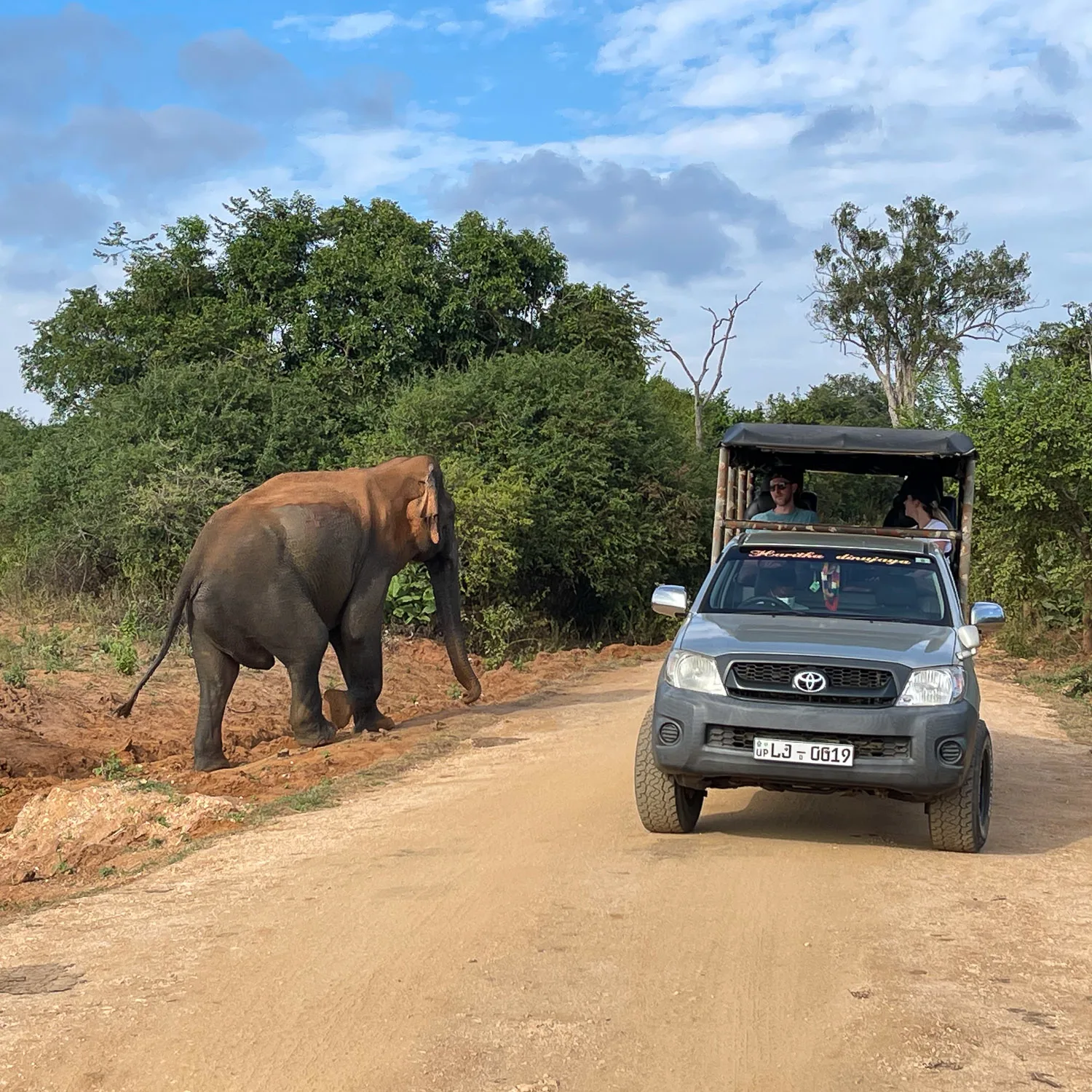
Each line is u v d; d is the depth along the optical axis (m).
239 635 11.73
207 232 29.03
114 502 19.45
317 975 5.36
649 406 27.42
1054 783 10.27
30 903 7.18
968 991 5.20
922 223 52.16
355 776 10.38
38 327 28.92
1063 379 19.50
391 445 23.48
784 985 5.23
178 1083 4.35
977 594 21.48
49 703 13.12
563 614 26.38
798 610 8.49
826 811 8.91
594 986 5.21
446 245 30.08
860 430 10.02
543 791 9.40
